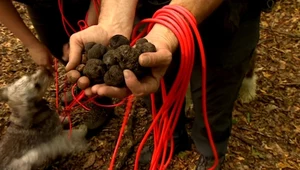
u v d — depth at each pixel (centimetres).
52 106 316
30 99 257
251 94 309
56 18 225
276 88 325
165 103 133
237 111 304
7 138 271
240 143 279
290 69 344
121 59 109
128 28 141
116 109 310
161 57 109
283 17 407
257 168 262
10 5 203
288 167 261
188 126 290
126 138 284
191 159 269
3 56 379
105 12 142
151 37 121
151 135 285
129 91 115
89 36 130
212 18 163
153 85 114
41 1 203
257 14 179
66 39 242
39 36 244
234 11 158
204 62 128
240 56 183
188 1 128
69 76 118
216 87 193
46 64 226
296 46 369
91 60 114
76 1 209
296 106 307
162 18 124
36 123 268
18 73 359
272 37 381
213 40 173
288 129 289
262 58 356
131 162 273
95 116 292
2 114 317
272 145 277
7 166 264
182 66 124
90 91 117
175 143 261
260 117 299
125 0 142
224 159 249
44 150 272
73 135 288
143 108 308
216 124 211
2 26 422
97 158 281
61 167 282
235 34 174
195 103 207
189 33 122
